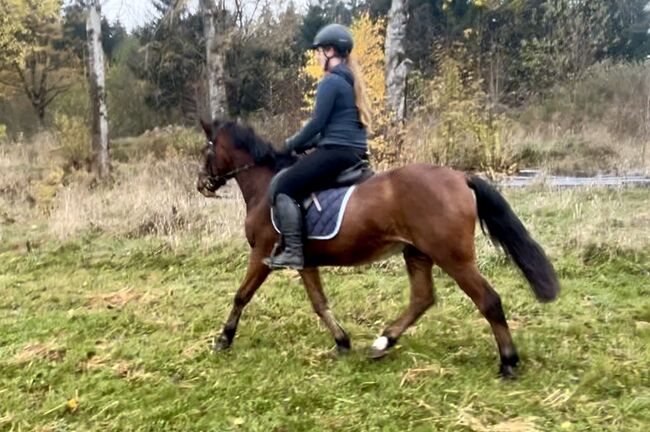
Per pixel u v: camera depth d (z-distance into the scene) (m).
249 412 4.43
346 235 4.97
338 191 5.04
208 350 5.54
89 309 6.79
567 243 7.93
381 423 4.22
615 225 8.57
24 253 9.05
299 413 4.41
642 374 4.75
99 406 4.55
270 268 5.37
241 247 8.66
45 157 17.25
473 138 13.09
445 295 6.75
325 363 5.26
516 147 15.42
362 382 4.80
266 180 5.49
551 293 4.64
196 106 26.52
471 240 4.72
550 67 23.72
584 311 6.18
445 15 26.86
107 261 8.57
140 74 27.03
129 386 4.88
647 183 11.39
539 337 5.54
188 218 9.80
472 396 4.48
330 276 7.58
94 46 14.34
